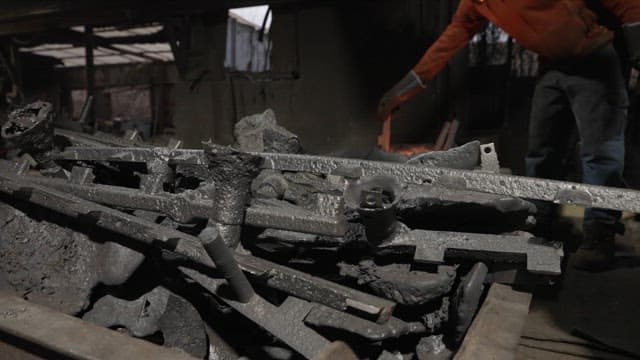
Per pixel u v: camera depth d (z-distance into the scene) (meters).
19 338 1.16
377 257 1.24
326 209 1.13
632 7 1.91
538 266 1.06
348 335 1.10
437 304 1.21
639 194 0.98
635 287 2.23
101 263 1.43
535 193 1.05
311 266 1.41
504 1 2.28
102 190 1.49
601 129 2.24
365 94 5.79
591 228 2.46
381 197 1.02
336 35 5.79
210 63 6.58
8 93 6.20
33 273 1.51
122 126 10.70
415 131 5.58
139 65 11.70
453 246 1.13
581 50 2.17
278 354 1.26
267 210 1.19
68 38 8.84
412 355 1.23
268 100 6.30
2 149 2.07
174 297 1.39
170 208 1.32
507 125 5.54
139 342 1.07
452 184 1.11
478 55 5.56
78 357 1.01
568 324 1.87
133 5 6.67
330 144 6.02
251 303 1.14
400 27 5.55
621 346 1.66
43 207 1.62
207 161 1.22
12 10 7.35
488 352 0.99
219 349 1.39
